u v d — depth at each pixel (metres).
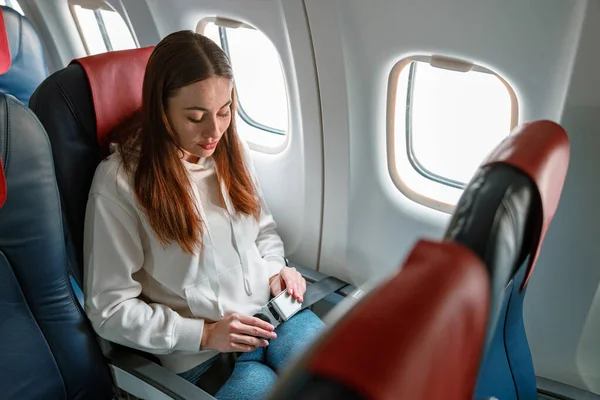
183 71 1.07
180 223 1.18
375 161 1.56
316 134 1.59
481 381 0.76
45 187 0.97
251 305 1.39
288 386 0.31
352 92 1.44
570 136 1.10
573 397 1.23
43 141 0.96
